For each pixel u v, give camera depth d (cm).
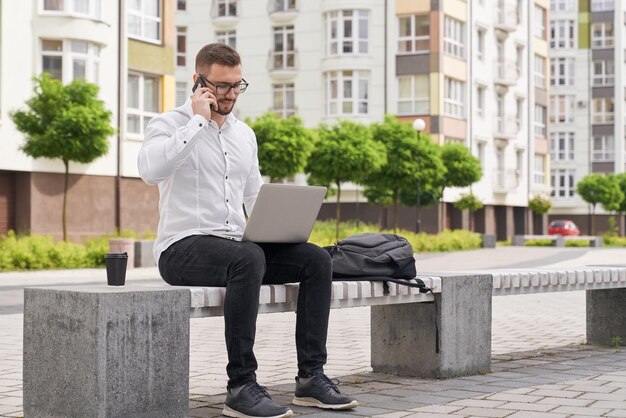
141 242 2245
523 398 545
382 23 4509
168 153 474
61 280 1803
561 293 1612
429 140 3472
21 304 1286
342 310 1238
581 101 6831
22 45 2519
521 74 5469
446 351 625
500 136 5072
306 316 507
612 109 6800
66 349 438
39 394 451
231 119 518
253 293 470
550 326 1036
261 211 479
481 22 4891
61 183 2592
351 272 552
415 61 4472
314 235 3055
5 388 602
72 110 2252
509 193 5256
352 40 4488
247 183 530
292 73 4588
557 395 556
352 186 4378
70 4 2597
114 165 2748
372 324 661
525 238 4575
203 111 485
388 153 3366
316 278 504
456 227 4744
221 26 4750
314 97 4566
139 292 441
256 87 4697
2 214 2489
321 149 3122
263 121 3084
